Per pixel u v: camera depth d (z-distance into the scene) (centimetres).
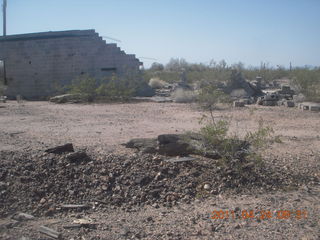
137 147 903
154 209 642
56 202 645
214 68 4212
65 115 1714
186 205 660
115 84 2634
